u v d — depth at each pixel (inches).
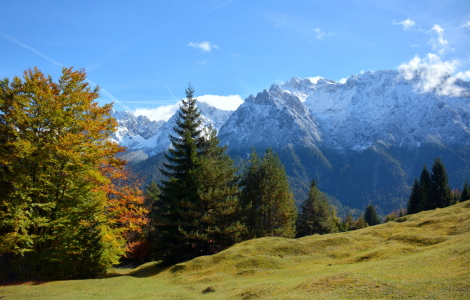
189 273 1398.9
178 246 1689.2
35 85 1221.7
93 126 1295.5
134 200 1574.8
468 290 599.8
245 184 2469.2
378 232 1763.0
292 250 1549.0
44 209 1222.9
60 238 1294.3
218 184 1904.5
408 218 2164.1
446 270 768.3
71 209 1314.0
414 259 971.3
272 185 2439.7
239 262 1402.6
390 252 1229.7
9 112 1211.2
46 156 1193.4
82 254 1352.1
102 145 1368.1
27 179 1182.9
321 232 3659.0
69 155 1214.9
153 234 2250.2
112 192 1550.2
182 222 1717.5
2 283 1209.4
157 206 2437.3
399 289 676.7
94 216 1391.5
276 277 1165.7
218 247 1887.3
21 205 1137.4
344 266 1182.3
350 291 717.9
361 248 1472.7
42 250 1278.3
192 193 1818.4
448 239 1284.4
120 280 1317.7
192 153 1831.9
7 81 1230.9
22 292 1071.0
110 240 1459.2
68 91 1316.4
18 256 1325.0
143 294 1053.8
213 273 1333.7
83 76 1385.3
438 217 1800.0
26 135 1202.6
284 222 2598.4
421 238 1406.3
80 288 1152.2
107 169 1487.5
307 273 1162.0
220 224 1835.6
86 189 1328.7
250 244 1690.5
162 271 1558.8
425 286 666.2
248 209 2017.7
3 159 1146.7
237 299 866.8
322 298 698.2
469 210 1798.7
